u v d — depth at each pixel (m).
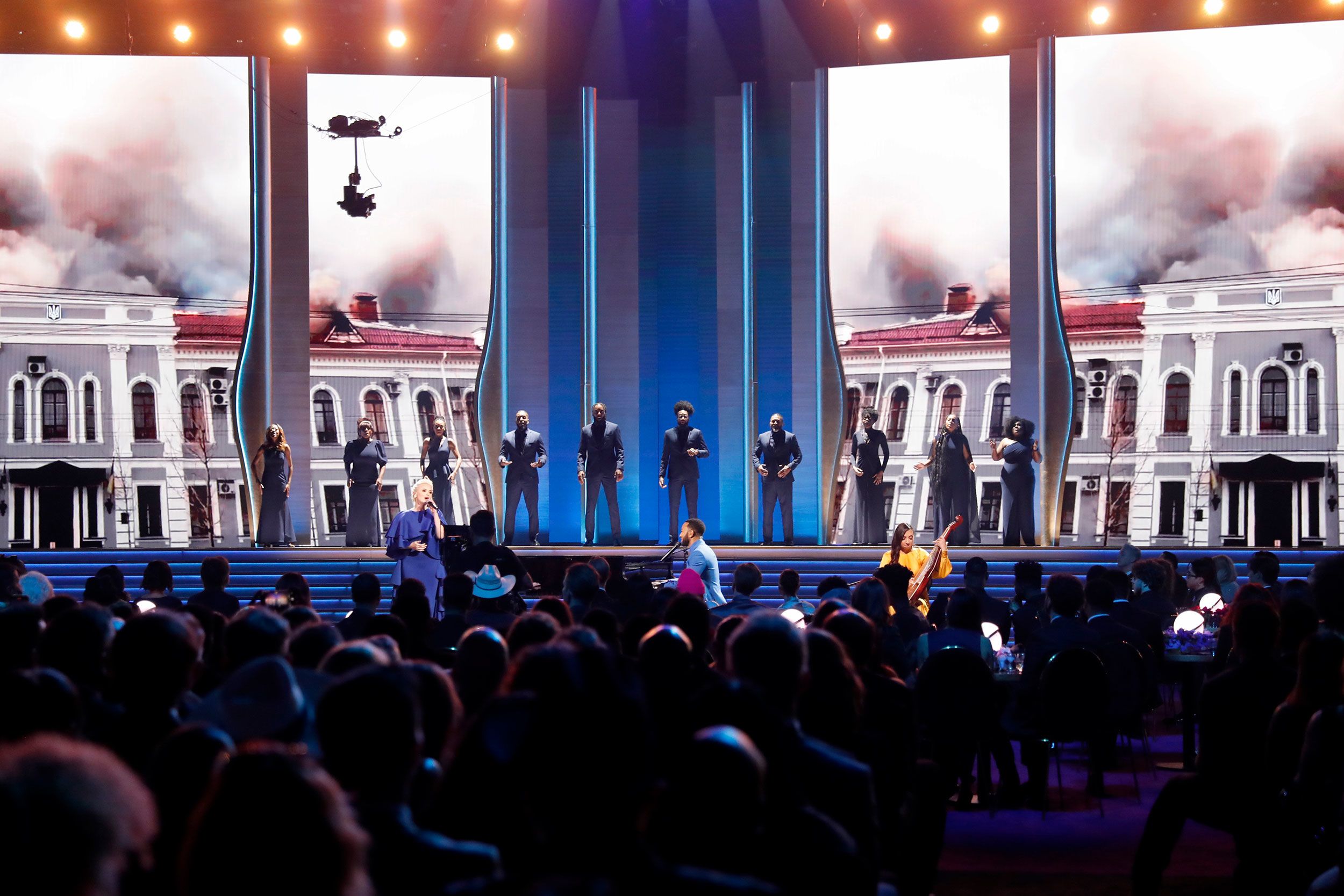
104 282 18.23
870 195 18.30
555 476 18.78
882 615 7.02
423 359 18.66
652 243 19.02
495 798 2.66
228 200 18.34
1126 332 17.56
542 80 18.81
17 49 18.09
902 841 4.74
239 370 18.36
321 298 18.48
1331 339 16.89
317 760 2.97
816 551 16.95
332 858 1.44
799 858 2.45
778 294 18.66
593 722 1.78
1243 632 5.11
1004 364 17.88
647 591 9.96
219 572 8.40
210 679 4.68
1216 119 17.25
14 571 7.45
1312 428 16.97
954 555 17.03
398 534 12.39
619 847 1.78
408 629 5.59
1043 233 17.72
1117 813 7.52
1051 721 7.30
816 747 3.11
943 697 6.86
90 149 18.20
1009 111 17.86
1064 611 7.67
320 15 18.38
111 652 3.26
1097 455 17.64
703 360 18.89
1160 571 9.68
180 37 18.31
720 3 18.78
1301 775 4.22
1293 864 4.77
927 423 18.06
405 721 2.25
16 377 18.16
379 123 18.55
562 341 18.81
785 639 3.06
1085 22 17.62
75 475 18.22
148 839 1.41
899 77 18.19
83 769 1.35
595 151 18.83
